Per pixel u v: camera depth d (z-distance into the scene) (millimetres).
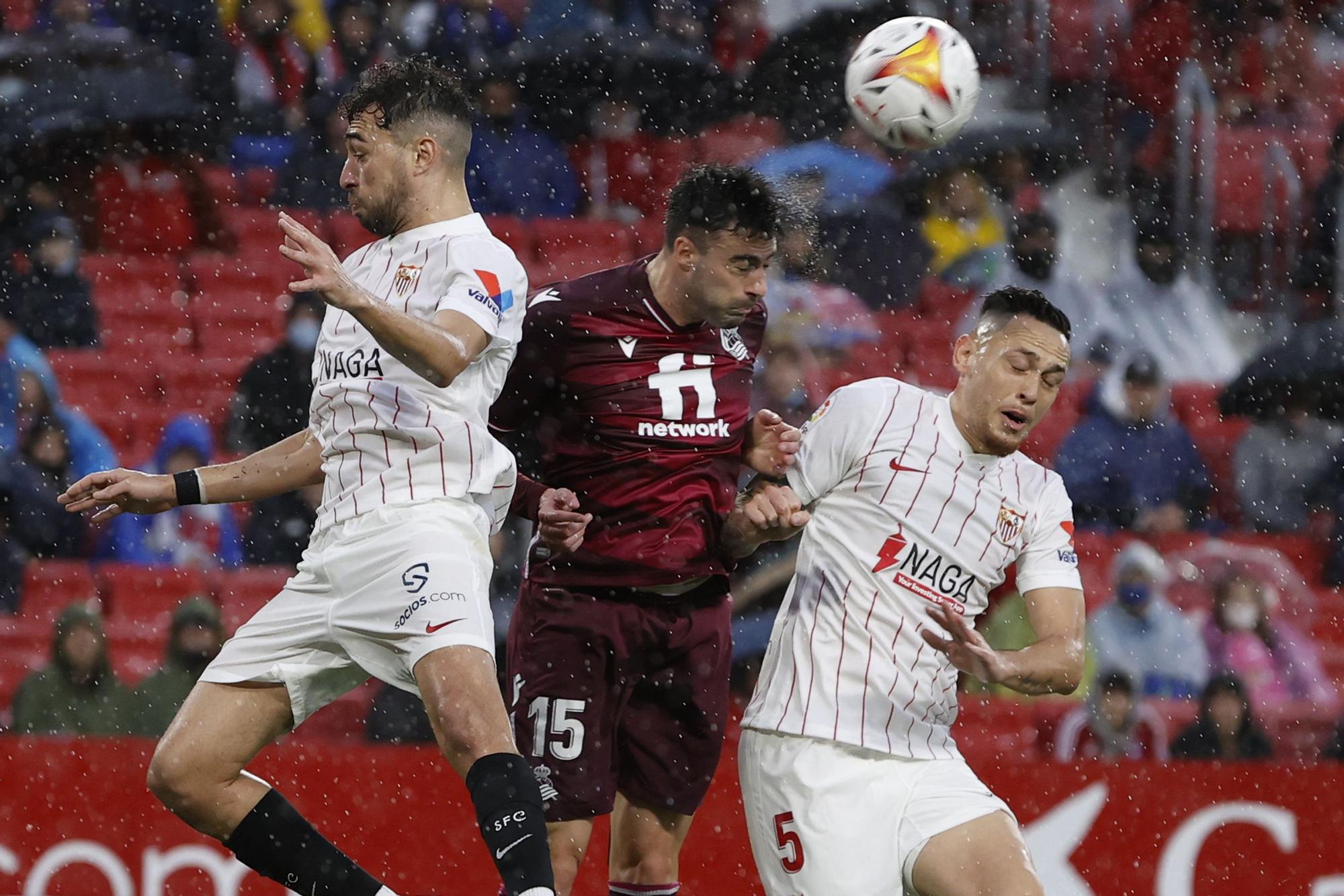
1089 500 32469
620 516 14734
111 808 17891
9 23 38719
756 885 18297
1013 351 14000
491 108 38500
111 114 37125
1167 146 41062
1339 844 18719
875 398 14484
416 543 12406
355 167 13148
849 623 14125
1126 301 38875
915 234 37469
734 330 15125
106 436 34156
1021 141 39844
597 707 14875
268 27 38875
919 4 41500
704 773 15281
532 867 11336
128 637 29078
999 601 25781
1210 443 35188
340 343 12969
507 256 12945
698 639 15055
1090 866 18547
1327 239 40250
